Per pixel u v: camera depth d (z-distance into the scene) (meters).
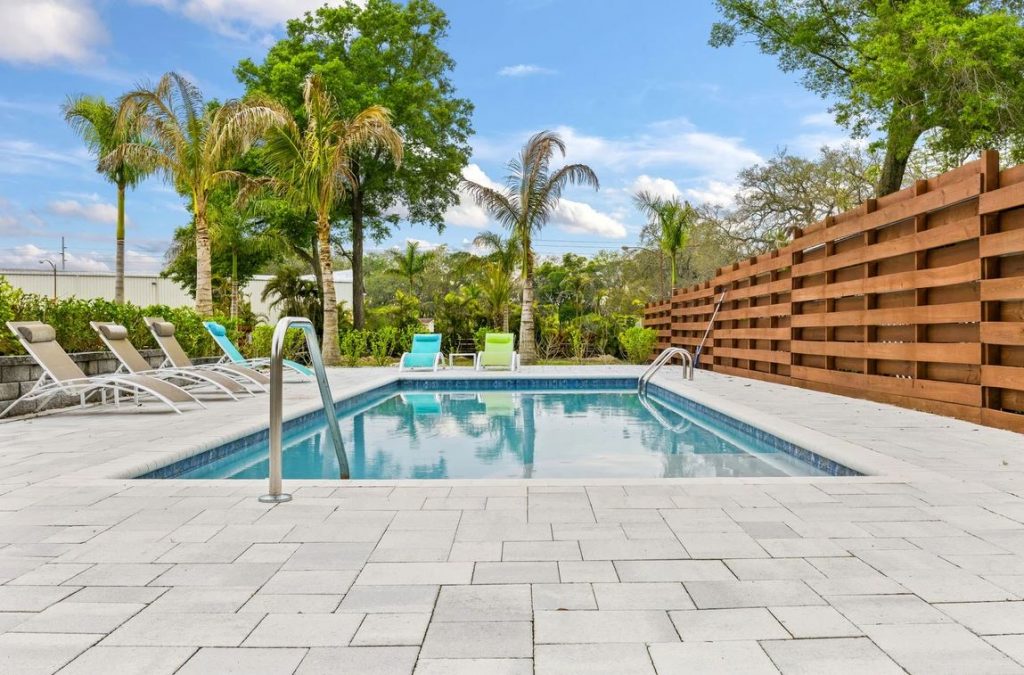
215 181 15.98
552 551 2.46
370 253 45.69
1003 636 1.77
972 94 12.81
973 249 5.62
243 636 1.80
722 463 5.09
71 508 3.06
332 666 1.64
